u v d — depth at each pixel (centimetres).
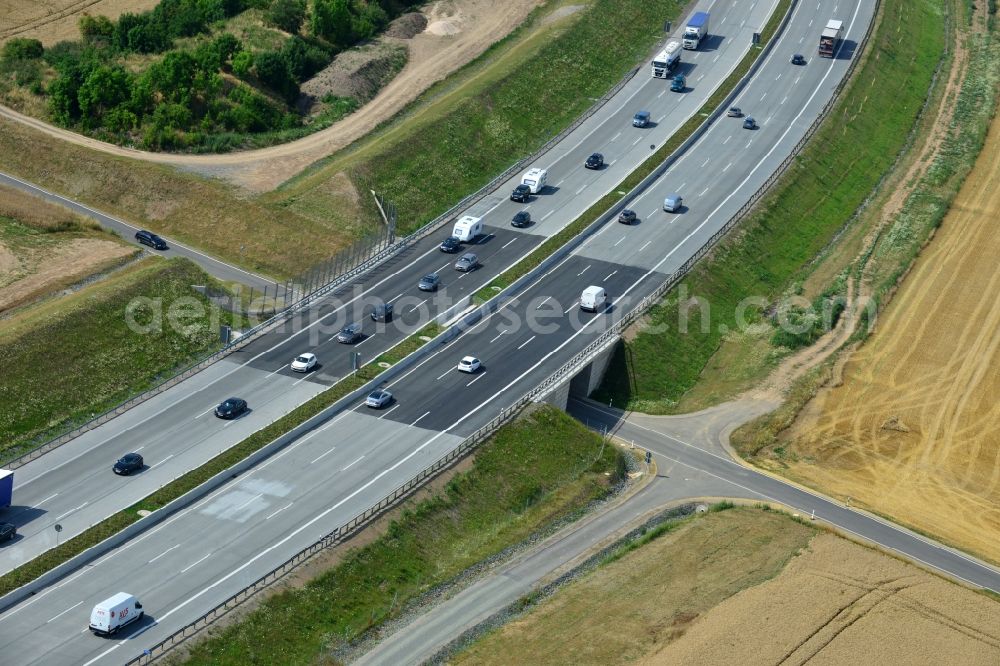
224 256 14600
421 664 8762
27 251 14138
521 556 10056
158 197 15525
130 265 14112
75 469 10656
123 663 8438
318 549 9581
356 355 12038
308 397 11712
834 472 11731
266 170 16125
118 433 11181
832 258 15412
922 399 12925
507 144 16912
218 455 10769
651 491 11150
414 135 16338
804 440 12206
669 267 14312
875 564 10112
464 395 11819
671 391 12862
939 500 11400
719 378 13150
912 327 14150
